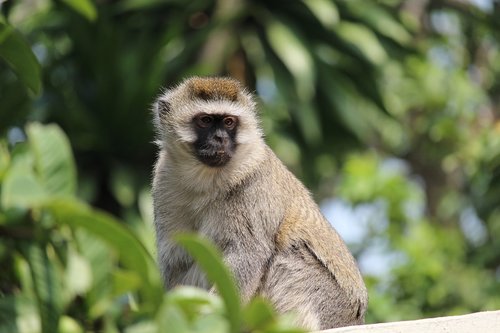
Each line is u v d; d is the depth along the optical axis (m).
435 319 7.28
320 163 17.80
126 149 15.98
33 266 5.00
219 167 9.70
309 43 17.45
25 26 16.67
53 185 5.29
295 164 17.17
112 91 15.81
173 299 5.04
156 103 10.74
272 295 9.60
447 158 20.86
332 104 17.31
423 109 21.16
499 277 16.20
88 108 15.97
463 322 7.27
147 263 4.98
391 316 14.20
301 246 9.81
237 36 17.17
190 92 10.31
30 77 7.05
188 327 4.82
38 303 4.95
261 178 9.83
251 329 5.25
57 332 4.93
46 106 15.82
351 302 9.98
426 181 23.47
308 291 9.69
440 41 22.47
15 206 4.99
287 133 17.30
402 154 23.28
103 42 15.96
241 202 9.71
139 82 15.73
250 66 17.17
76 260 5.09
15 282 5.18
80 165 15.92
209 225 9.75
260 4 17.34
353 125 17.38
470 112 21.11
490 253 16.69
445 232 17.91
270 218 9.74
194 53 16.95
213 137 9.81
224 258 9.62
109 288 5.09
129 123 15.75
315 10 16.70
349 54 17.52
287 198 10.00
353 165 18.67
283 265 9.68
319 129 16.98
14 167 5.27
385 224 18.59
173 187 9.93
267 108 17.00
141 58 16.09
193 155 9.81
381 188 18.53
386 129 19.28
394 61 18.17
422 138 21.78
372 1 18.03
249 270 9.52
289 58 16.58
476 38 22.47
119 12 17.02
